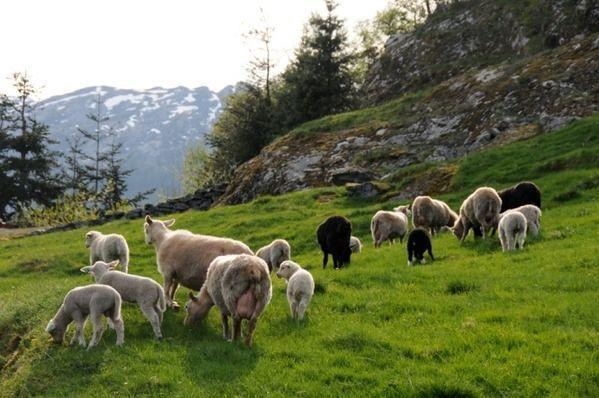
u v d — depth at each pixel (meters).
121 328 11.39
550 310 11.34
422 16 82.62
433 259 17.03
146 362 10.53
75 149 77.81
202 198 42.31
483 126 35.91
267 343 10.98
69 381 10.30
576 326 10.59
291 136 43.69
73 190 70.75
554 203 22.64
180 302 14.07
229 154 60.12
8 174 68.94
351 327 11.34
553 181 24.47
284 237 24.31
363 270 15.70
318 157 39.44
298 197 31.84
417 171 31.58
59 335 11.73
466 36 54.12
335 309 12.85
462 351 9.85
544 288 12.96
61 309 11.70
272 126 55.81
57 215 47.12
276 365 9.95
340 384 9.07
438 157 34.53
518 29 49.47
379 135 39.56
